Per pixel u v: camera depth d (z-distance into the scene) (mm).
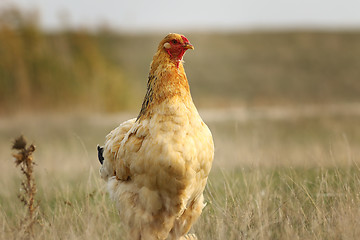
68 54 42938
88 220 6695
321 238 6012
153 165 5906
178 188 5996
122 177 6379
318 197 6938
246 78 65125
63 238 6508
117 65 49188
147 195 6102
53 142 19156
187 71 66812
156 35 76938
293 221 6562
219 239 6211
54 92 39625
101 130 25047
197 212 6699
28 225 6570
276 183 8477
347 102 45875
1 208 8141
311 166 9578
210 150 6297
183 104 6168
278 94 58000
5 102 37656
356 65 68312
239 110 38875
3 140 21422
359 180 7031
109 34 52500
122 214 6422
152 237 6391
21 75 38531
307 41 78250
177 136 5953
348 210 6289
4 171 12086
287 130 21547
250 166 9031
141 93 48094
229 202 7402
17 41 39062
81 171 10969
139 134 6129
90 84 42062
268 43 78438
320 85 61312
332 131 19703
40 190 9367
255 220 6641
